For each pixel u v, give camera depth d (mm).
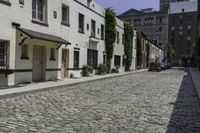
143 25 109250
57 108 10156
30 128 7188
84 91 15844
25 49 17281
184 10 116875
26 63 17109
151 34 108125
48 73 19969
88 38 27906
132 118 8875
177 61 115938
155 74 39250
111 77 28156
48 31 19766
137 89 17859
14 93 12758
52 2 20312
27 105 10547
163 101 12789
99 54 31531
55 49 20828
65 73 23234
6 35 15164
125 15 112125
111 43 34375
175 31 118000
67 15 23266
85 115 9109
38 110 9641
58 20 21312
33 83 17422
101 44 32250
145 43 63875
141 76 33125
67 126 7559
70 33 23594
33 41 17688
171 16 118500
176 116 9383
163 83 23266
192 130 7574
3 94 12141
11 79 15750
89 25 28156
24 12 16859
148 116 9250
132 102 12250
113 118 8797
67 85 18031
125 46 42906
